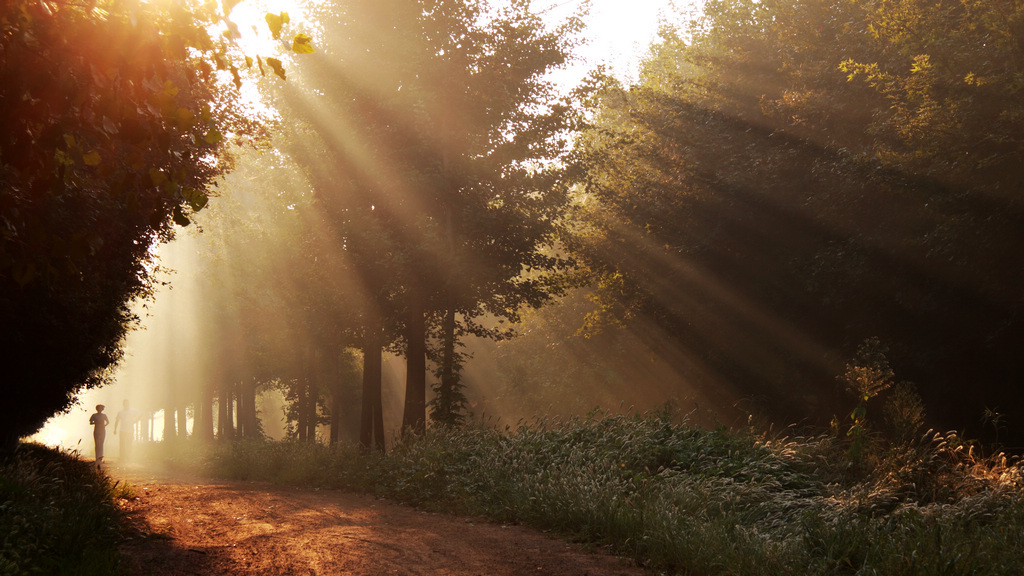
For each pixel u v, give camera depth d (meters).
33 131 3.34
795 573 5.72
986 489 7.80
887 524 6.53
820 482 10.32
